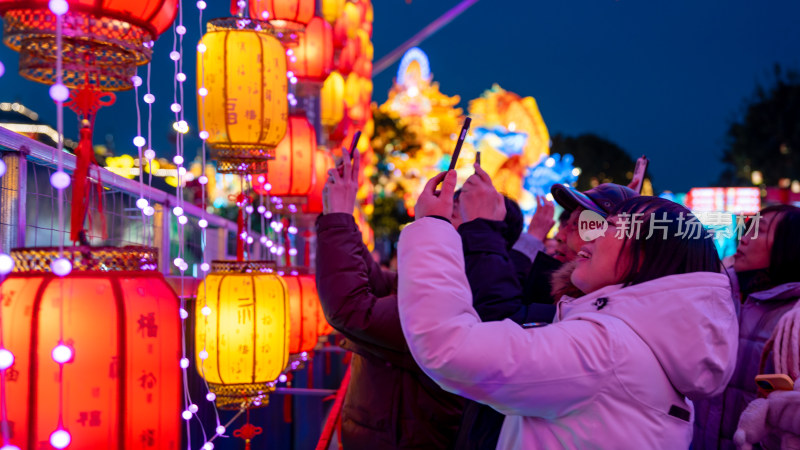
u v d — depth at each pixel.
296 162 3.48
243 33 2.33
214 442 2.99
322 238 2.14
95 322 1.19
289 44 3.27
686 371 1.32
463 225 1.90
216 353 2.33
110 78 1.33
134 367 1.22
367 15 8.41
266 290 2.39
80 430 1.17
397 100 39.62
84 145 1.31
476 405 1.71
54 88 1.07
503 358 1.28
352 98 7.50
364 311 2.10
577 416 1.31
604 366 1.29
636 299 1.38
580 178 54.34
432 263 1.38
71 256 1.23
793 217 2.38
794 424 1.63
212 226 4.61
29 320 1.17
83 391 1.18
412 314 1.35
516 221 2.45
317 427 5.41
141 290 1.25
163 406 1.27
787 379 1.70
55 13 1.10
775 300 2.38
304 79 4.22
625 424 1.28
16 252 1.25
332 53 4.32
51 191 2.19
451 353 1.29
